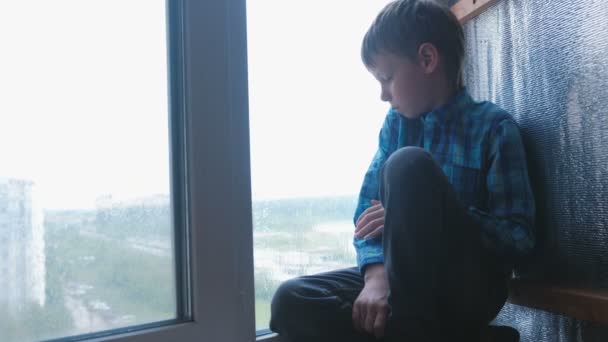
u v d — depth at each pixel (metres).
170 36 0.81
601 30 0.72
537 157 0.84
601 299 0.65
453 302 0.64
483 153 0.79
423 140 0.86
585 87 0.74
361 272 0.75
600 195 0.72
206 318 0.78
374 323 0.64
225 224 0.81
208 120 0.80
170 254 0.79
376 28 0.85
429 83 0.84
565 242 0.78
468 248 0.64
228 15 0.84
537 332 0.85
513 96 0.89
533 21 0.84
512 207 0.74
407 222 0.61
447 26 0.86
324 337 0.71
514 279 0.83
